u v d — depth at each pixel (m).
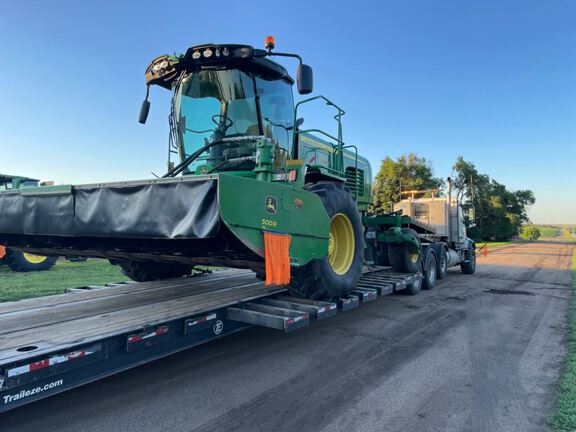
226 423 3.11
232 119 5.12
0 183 8.45
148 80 5.46
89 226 3.76
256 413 3.28
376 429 3.04
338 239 5.30
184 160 5.39
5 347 2.85
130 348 3.29
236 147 5.07
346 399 3.55
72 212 3.88
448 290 9.84
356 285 5.61
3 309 4.17
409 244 8.65
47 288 8.29
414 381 3.97
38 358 2.69
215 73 5.09
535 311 7.29
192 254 4.50
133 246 4.45
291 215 3.87
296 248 3.94
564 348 5.06
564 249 31.88
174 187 3.31
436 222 12.91
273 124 5.33
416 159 46.12
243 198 3.29
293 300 4.79
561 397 3.62
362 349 4.98
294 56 4.42
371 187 9.35
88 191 3.79
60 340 3.02
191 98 5.27
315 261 4.39
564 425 3.13
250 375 4.08
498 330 5.93
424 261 9.82
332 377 4.05
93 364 3.07
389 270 8.92
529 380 4.02
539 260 20.38
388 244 8.84
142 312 3.96
